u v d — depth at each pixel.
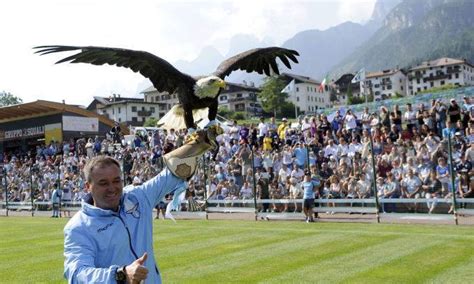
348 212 18.27
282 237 14.62
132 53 5.41
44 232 18.75
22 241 16.30
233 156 21.45
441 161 16.50
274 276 9.76
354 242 13.12
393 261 10.55
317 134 22.14
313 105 127.38
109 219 3.73
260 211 20.39
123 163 24.75
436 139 17.11
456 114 19.53
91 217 3.71
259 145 24.27
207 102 5.42
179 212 22.47
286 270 10.22
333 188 18.81
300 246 12.93
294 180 19.38
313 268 10.28
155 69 5.59
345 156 19.00
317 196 19.03
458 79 143.62
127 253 3.73
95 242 3.66
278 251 12.36
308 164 19.34
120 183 3.79
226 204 21.19
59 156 34.44
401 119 22.94
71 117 43.12
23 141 45.50
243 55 6.41
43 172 30.20
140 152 28.44
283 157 20.17
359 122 22.59
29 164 35.81
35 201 29.58
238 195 20.86
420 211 16.91
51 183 28.81
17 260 12.70
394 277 9.23
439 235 13.55
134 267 3.30
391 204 17.50
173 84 5.59
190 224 19.08
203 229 17.31
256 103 115.06
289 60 6.89
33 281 10.25
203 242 14.33
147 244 3.86
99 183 3.72
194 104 5.41
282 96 109.75
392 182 17.48
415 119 21.64
